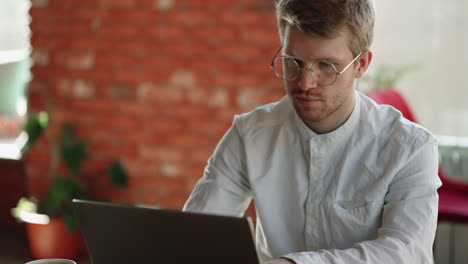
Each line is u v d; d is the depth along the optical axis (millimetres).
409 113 2787
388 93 2730
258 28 3623
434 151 1533
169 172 3879
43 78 3965
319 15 1353
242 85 3691
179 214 1175
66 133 3877
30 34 3955
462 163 3479
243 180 1694
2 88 4277
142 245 1245
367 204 1521
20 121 4258
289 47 1401
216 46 3695
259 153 1639
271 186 1625
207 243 1174
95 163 3963
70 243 3734
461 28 3426
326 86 1396
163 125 3842
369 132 1552
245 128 1668
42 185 4047
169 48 3760
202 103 3766
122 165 3875
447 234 3539
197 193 1700
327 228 1562
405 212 1459
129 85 3850
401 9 3500
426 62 3496
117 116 3895
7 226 4180
